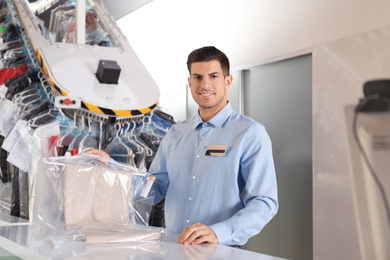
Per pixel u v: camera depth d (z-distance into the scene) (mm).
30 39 2404
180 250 1167
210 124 1775
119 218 1357
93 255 1043
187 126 1895
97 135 2109
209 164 1706
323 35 2564
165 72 3912
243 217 1452
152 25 4070
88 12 2928
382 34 1993
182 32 3713
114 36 2680
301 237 2652
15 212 2059
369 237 2049
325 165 2283
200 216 1686
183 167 1802
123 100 2150
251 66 2977
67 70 2166
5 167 2254
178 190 1800
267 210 1526
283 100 2791
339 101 2203
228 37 3270
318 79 2324
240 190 1738
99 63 2176
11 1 2758
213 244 1329
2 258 1393
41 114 2074
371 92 2037
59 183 1301
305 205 2641
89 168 1329
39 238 1251
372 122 2049
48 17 3188
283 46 2836
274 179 1633
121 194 1377
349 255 2154
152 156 2152
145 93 2250
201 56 1686
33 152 1889
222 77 1718
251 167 1619
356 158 2113
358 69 2102
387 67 1974
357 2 2361
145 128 2285
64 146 2000
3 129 2193
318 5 2590
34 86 2299
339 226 2209
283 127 2791
